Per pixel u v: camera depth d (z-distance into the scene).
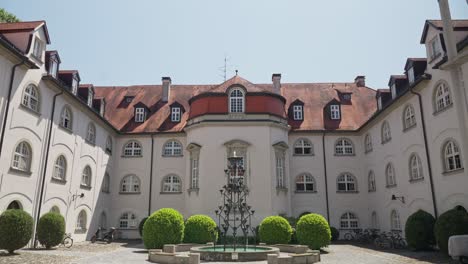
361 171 32.75
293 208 32.00
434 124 20.81
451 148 19.47
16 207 19.19
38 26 20.91
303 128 33.31
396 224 26.05
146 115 35.25
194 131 29.80
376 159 29.66
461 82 9.36
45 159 21.45
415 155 23.06
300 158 33.00
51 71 22.41
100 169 30.12
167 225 20.86
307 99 36.50
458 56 9.12
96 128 29.31
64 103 23.95
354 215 32.03
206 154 28.44
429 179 21.22
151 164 33.34
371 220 31.09
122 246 24.30
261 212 27.11
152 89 39.12
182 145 33.47
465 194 17.97
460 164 18.59
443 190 19.86
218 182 27.77
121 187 33.16
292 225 26.31
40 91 21.06
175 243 21.00
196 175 29.14
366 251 21.08
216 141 28.58
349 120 34.16
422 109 22.14
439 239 17.22
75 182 25.38
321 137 33.34
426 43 21.70
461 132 9.06
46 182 21.53
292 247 20.05
